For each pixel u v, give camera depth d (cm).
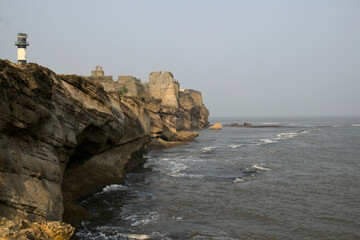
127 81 7681
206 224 1670
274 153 4619
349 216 1822
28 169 1229
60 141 1532
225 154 4506
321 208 1961
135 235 1480
